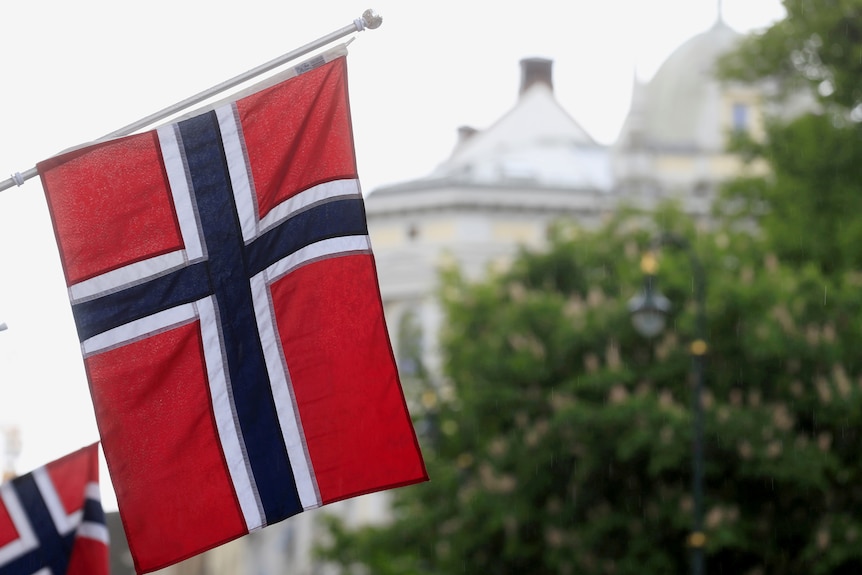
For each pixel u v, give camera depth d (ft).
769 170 207.00
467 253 356.38
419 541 202.39
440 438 208.54
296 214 52.75
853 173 195.00
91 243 51.60
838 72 193.47
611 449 163.94
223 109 52.60
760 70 200.75
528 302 189.26
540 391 181.78
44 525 58.95
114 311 51.60
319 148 52.90
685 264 191.21
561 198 356.79
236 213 52.34
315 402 52.54
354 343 52.75
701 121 358.02
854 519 157.48
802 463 155.63
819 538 153.17
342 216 52.90
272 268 52.49
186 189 52.21
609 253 226.38
